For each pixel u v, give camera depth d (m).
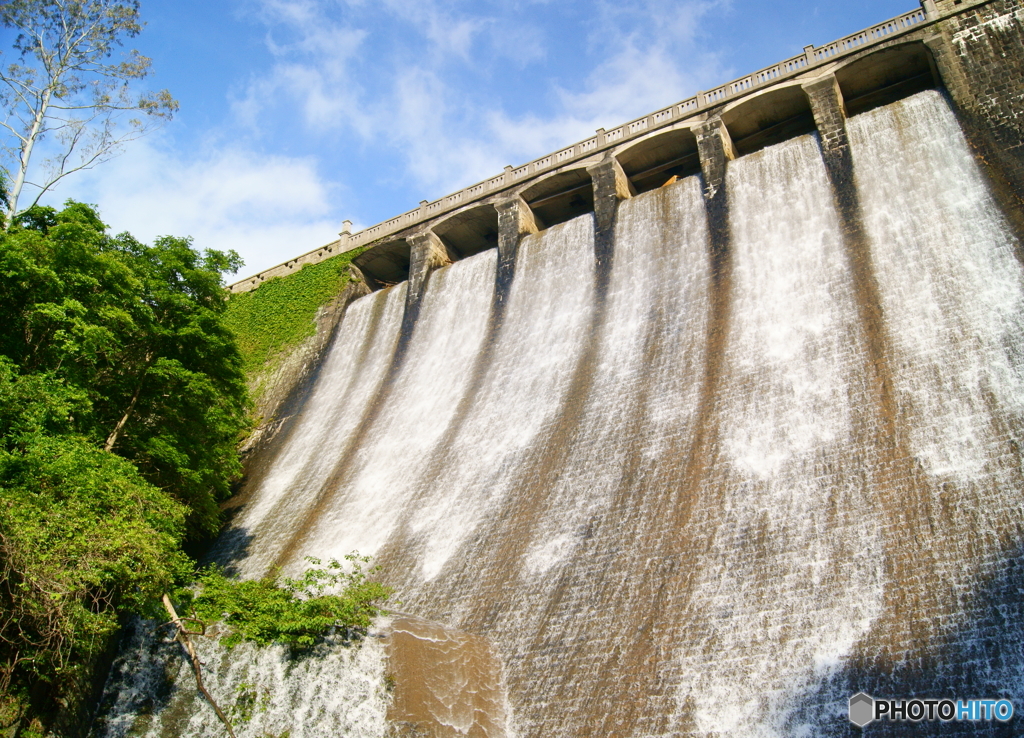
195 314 35.34
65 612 19.86
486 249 52.59
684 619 22.78
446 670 23.94
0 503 19.38
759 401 28.17
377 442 39.25
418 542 31.31
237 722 22.77
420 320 46.19
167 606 23.64
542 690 23.11
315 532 35.38
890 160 33.81
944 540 21.23
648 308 35.66
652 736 20.56
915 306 28.05
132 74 34.78
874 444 24.67
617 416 31.23
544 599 25.77
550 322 39.12
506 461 32.59
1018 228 28.23
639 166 45.06
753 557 23.42
